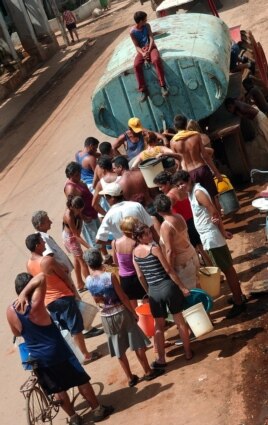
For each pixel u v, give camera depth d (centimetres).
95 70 3231
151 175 1114
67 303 954
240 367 852
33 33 3869
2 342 1149
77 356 870
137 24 1295
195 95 1330
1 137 2742
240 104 1393
